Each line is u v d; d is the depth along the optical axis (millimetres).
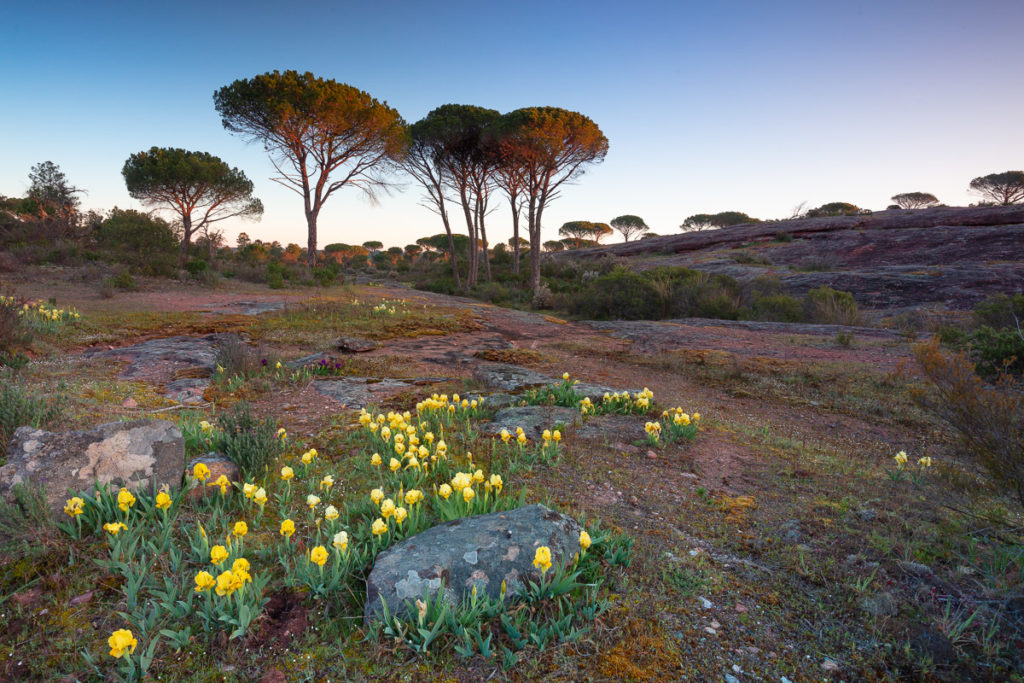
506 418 5812
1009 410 3506
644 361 11000
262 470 4055
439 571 2494
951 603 2693
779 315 19422
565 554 2740
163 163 32969
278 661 2156
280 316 15016
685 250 49125
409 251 99188
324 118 28672
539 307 26031
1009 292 21422
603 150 31812
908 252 32156
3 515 2791
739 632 2494
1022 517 3787
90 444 3391
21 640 2193
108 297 17734
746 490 4293
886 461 5230
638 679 2145
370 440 4945
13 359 7156
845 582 2898
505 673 2135
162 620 2305
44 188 32312
